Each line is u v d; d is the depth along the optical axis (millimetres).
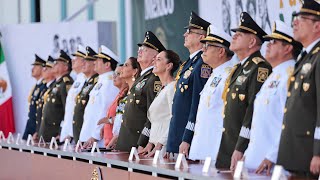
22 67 27188
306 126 9805
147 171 12062
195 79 13023
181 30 21031
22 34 27094
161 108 14227
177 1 21141
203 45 12992
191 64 13305
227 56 12523
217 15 18906
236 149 11156
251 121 11156
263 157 10703
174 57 14438
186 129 12859
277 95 10727
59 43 26531
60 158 16172
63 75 21328
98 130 17547
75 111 18969
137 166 12281
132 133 15492
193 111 12891
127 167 12695
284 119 10070
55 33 26609
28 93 27219
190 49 13508
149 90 15250
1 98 27000
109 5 26156
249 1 17219
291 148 9859
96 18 26984
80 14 27750
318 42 9992
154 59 14859
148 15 23234
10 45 27219
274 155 10328
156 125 14266
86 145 17531
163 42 22188
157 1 22484
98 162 14195
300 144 9812
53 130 21172
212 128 12367
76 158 15352
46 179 17125
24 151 19000
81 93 18906
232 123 11547
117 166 13281
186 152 12797
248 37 11641
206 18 19500
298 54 10898
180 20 21047
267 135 10734
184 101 13195
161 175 11539
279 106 10719
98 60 18062
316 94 9758
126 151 15539
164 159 13391
